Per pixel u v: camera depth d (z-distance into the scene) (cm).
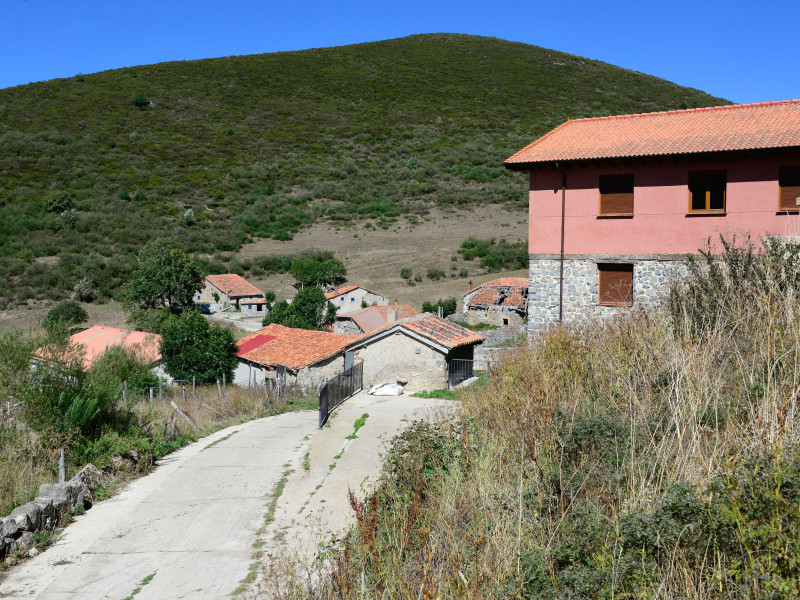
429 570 513
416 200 8488
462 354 2494
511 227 7519
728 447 478
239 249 7200
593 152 1819
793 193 1628
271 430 1677
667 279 1712
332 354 2705
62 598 700
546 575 442
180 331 2878
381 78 13325
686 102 12306
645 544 422
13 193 7562
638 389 710
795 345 519
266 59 14212
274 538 851
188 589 710
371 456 1228
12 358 1225
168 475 1211
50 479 1067
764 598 352
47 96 11088
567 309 1889
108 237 6919
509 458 694
